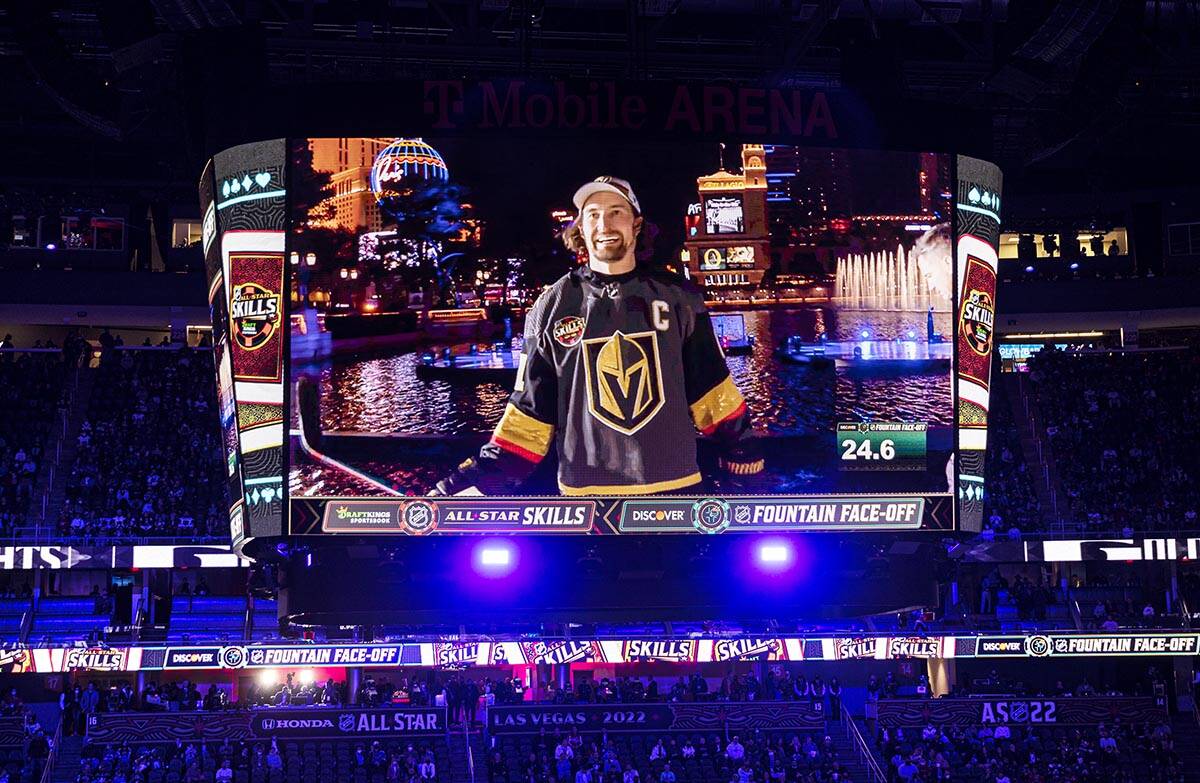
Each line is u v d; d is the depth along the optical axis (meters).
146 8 25.69
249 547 21.83
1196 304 48.03
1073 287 48.91
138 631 38.22
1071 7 25.67
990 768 36.66
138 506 41.81
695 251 21.69
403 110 21.45
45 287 46.72
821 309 21.81
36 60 28.06
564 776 35.25
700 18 35.91
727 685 39.38
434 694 38.12
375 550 21.88
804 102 22.12
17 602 39.66
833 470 21.72
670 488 21.36
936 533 22.03
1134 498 44.62
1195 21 35.72
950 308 22.23
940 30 37.59
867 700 39.19
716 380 21.53
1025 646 38.38
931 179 22.36
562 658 37.00
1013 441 46.66
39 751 35.09
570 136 21.59
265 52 21.53
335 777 35.19
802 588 22.53
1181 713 40.88
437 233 21.38
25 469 42.94
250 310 21.20
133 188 47.88
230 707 37.09
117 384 45.88
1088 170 49.94
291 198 21.27
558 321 21.36
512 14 30.78
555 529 21.27
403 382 21.20
